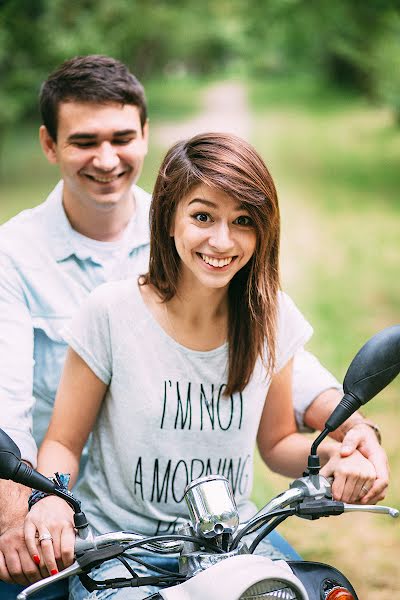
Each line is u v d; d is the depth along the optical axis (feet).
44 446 8.15
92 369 7.95
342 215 45.55
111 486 7.98
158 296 7.88
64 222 9.96
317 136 79.20
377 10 73.51
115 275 10.03
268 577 5.73
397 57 79.51
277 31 106.73
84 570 6.37
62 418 8.13
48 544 6.66
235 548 6.68
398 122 81.15
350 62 106.63
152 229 7.79
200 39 153.79
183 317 7.80
